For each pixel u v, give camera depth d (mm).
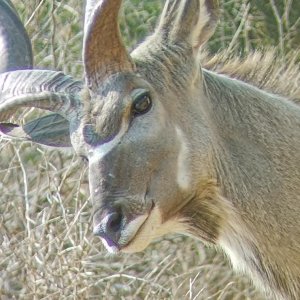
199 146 22672
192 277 33125
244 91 23578
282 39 36531
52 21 36906
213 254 33500
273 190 23250
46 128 24031
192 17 22922
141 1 38469
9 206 34531
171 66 22781
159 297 31953
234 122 23250
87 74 22281
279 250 23406
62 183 33031
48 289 31781
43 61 36750
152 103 22328
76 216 31828
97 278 32438
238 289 32781
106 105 22125
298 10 38312
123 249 22203
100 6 21906
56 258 31922
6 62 24188
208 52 25641
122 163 22062
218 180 22984
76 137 22312
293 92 24328
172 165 22453
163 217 22594
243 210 23234
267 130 23422
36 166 35125
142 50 23000
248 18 37562
